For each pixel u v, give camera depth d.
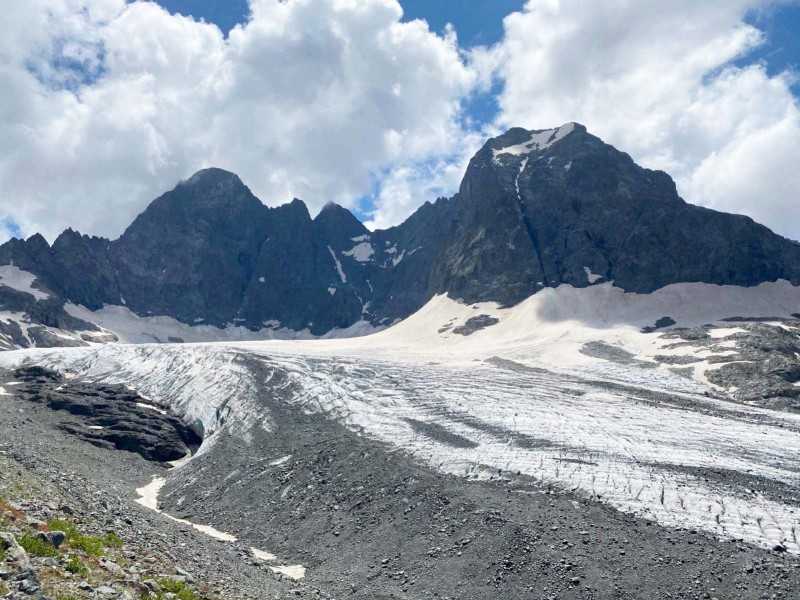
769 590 40.78
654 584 42.56
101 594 21.28
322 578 49.62
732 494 53.06
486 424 74.62
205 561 37.00
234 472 74.75
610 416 76.88
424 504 57.44
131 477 78.62
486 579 45.75
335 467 69.38
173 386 111.69
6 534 21.91
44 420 94.75
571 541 47.78
